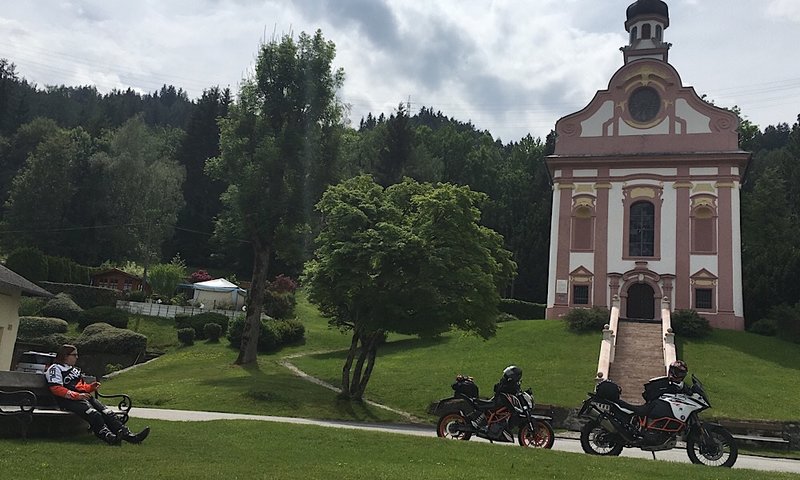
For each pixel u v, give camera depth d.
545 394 25.36
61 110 123.50
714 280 39.34
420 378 28.42
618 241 41.34
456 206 24.20
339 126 38.66
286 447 10.48
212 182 83.88
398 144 74.12
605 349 29.16
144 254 70.12
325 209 25.02
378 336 25.16
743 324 38.56
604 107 43.59
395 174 72.62
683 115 42.16
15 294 27.08
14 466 7.41
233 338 40.69
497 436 13.69
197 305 53.16
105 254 71.62
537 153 85.62
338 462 9.20
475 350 34.66
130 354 38.78
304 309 55.56
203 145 85.50
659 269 40.38
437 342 37.66
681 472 9.58
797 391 26.02
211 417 18.14
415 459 9.80
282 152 35.94
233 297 55.88
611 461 10.40
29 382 9.83
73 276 55.22
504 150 106.69
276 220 36.19
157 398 23.58
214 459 8.86
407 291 22.75
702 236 40.22
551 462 9.97
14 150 88.56
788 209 62.97
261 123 37.12
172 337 43.28
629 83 43.41
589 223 42.16
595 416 12.26
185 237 81.75
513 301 50.31
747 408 23.17
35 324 40.34
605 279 41.03
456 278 23.27
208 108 87.50
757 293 39.69
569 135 43.94
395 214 24.77
